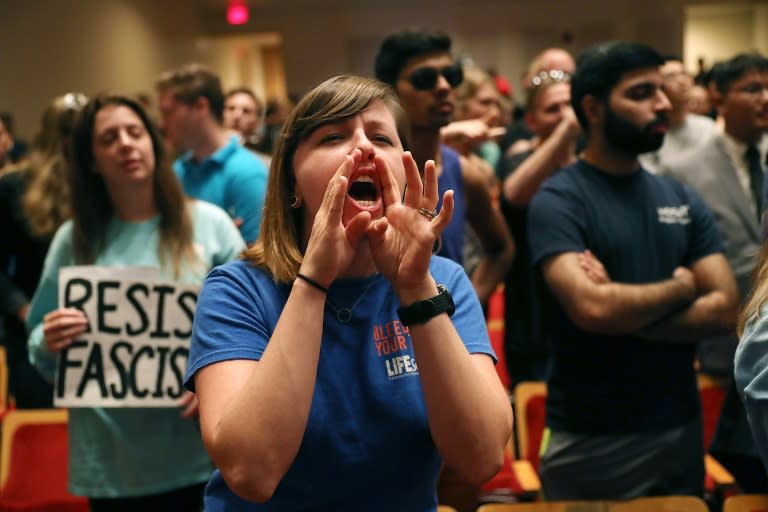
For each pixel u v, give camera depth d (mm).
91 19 9016
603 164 2334
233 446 1187
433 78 2514
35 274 3152
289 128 1369
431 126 2555
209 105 3020
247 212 2965
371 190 1331
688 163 3303
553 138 2879
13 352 3234
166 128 3090
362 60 13375
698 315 2184
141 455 2238
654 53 2287
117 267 2240
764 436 1377
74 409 2277
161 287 2242
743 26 13414
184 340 2244
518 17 12859
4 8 7438
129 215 2342
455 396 1240
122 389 2215
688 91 3441
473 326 1392
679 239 2303
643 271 2260
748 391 1384
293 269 1347
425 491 1355
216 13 13578
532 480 2541
